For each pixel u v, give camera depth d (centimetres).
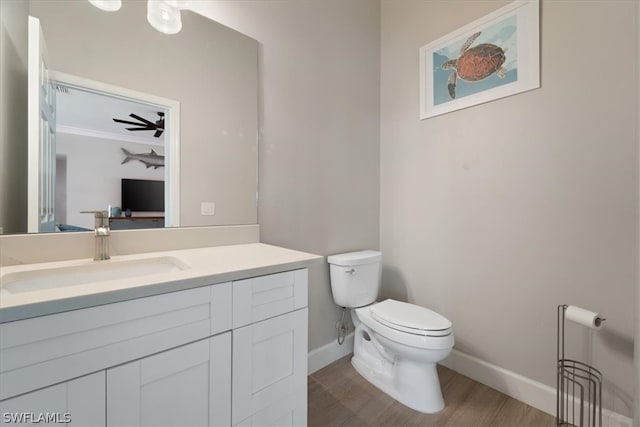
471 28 164
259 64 147
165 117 120
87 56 103
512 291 151
